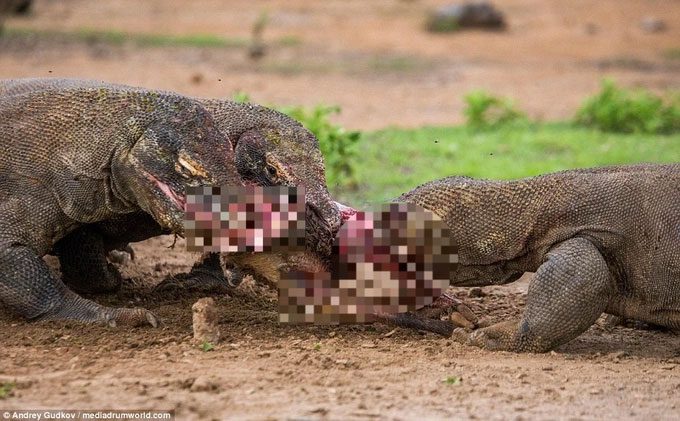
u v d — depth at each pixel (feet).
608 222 44.19
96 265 51.13
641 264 44.24
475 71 157.89
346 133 77.77
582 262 43.19
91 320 45.11
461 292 55.01
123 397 36.76
